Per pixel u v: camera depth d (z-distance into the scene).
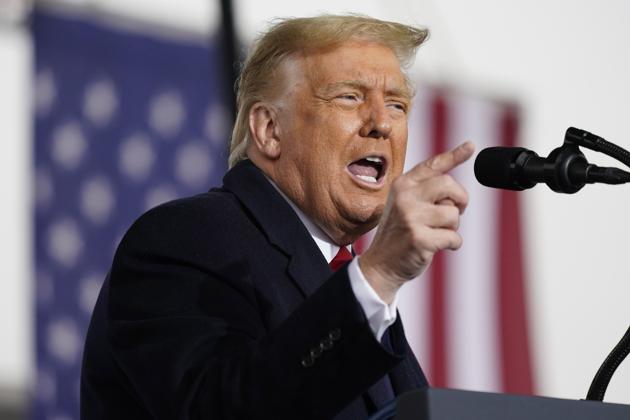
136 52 11.69
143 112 11.66
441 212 4.19
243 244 5.28
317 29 5.69
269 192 5.54
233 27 9.72
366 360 4.31
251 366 4.43
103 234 11.45
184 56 11.84
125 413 5.27
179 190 11.67
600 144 4.65
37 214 11.44
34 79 11.52
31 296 11.35
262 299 5.17
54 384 11.23
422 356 12.88
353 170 5.70
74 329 11.34
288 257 5.34
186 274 5.05
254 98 5.82
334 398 4.35
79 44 11.56
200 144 11.77
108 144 11.54
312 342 4.35
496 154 4.69
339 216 5.63
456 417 3.63
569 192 4.66
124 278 5.12
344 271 4.38
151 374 4.72
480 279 13.29
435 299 13.02
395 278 4.31
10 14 12.23
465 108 13.90
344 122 5.59
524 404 3.70
